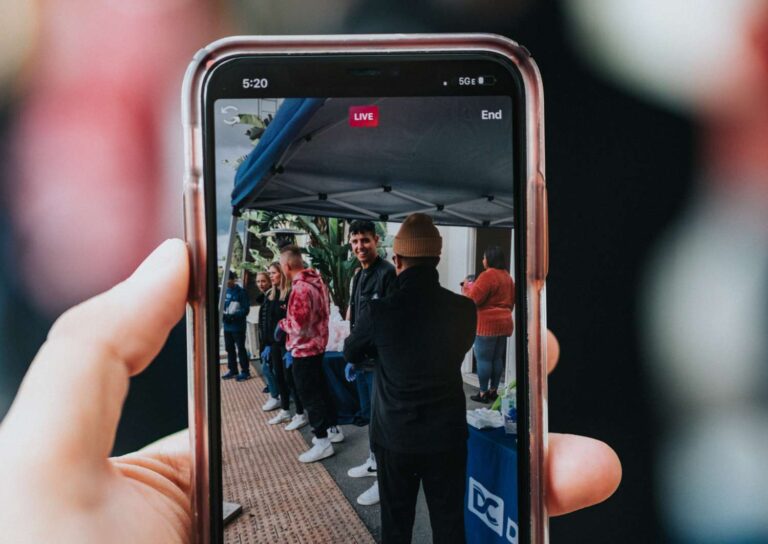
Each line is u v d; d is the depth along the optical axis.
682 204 1.29
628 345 1.31
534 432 0.62
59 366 0.47
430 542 0.67
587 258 1.33
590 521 1.25
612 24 1.25
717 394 1.26
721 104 1.25
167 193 1.26
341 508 0.65
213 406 0.59
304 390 0.64
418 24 1.28
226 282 0.61
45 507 0.44
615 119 1.30
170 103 1.25
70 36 1.20
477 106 0.66
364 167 0.66
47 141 1.21
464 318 0.65
